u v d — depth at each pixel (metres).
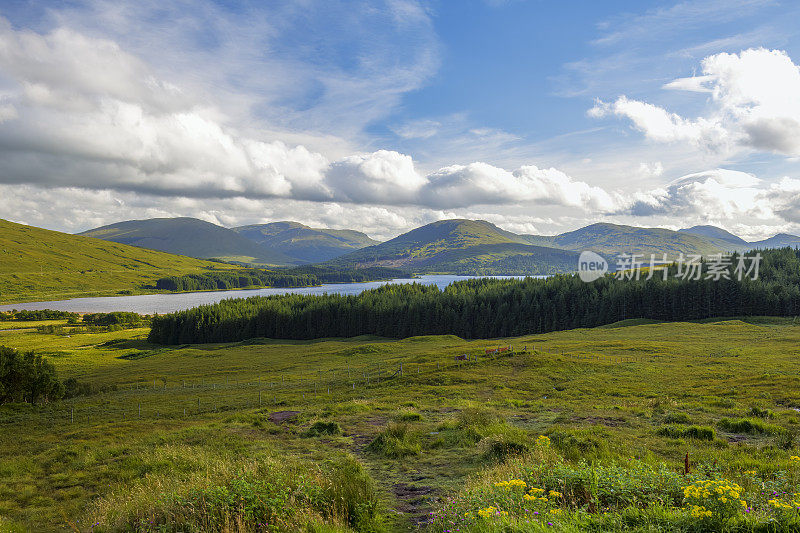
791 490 9.29
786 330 89.19
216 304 186.75
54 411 49.12
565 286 160.62
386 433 19.08
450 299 165.50
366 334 162.38
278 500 9.54
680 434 19.02
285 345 140.50
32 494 15.92
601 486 9.71
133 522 10.08
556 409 28.41
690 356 60.19
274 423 27.33
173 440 23.39
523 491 9.26
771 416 23.45
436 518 9.46
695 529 7.08
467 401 34.69
